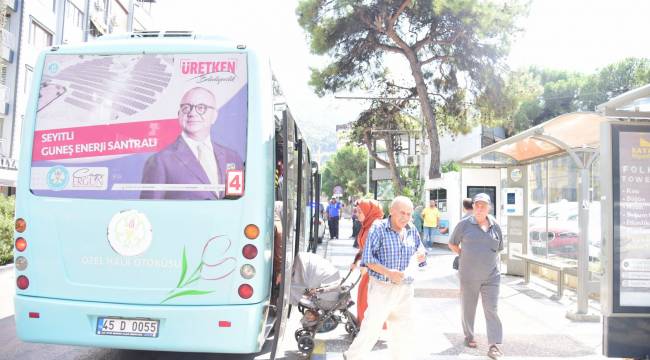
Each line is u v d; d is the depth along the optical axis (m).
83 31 36.00
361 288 6.53
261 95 4.89
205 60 4.92
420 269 5.11
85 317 4.67
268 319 5.55
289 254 5.29
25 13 29.17
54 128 4.91
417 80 26.50
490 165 12.71
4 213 13.60
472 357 6.09
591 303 9.23
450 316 8.32
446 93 28.48
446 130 32.44
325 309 6.00
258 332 4.64
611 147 5.68
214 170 4.77
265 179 4.80
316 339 6.75
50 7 31.84
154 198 4.75
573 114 7.99
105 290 4.71
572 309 8.36
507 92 25.95
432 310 8.77
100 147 4.86
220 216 4.70
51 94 4.96
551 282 11.53
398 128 34.84
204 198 4.73
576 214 10.20
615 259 5.62
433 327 7.56
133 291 4.69
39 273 4.79
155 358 6.02
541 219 11.80
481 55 25.42
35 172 4.88
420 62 26.83
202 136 4.82
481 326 7.59
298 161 6.70
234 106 4.85
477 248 6.23
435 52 27.53
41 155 4.89
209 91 4.88
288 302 5.34
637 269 5.62
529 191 12.47
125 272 4.71
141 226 4.71
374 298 4.93
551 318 8.15
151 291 4.68
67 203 4.80
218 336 4.58
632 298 5.61
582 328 7.52
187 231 4.69
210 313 4.58
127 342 4.62
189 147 4.80
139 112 4.88
